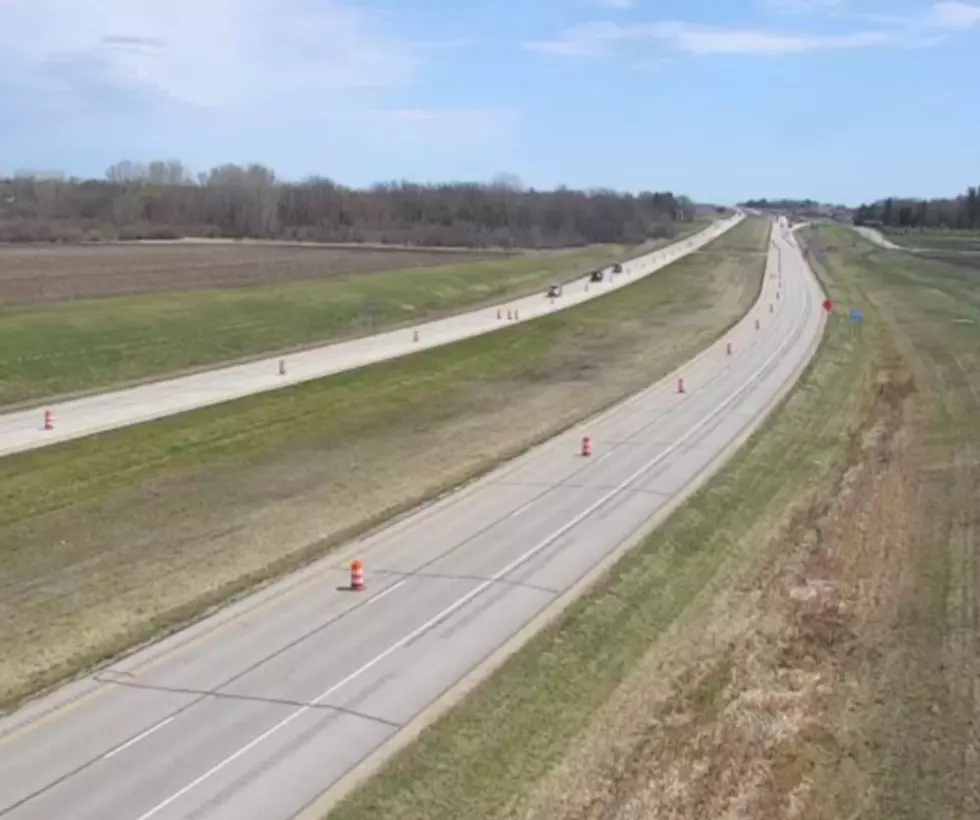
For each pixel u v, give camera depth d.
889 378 58.09
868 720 20.02
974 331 75.19
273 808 16.05
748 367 61.47
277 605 24.28
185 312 70.00
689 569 27.67
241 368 56.00
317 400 48.16
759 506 34.00
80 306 68.88
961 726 19.72
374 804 16.23
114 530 29.89
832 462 40.16
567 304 91.62
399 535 29.62
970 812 16.92
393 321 77.88
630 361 63.44
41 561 27.28
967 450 41.38
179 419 42.94
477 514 31.75
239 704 19.39
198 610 23.95
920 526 32.16
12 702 19.47
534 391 53.53
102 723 18.66
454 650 21.81
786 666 22.42
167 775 16.95
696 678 21.47
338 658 21.41
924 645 23.48
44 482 34.06
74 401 46.41
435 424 45.06
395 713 19.06
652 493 34.25
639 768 17.77
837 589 26.98
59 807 16.05
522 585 25.69
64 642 22.16
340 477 36.03
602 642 22.66
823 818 16.67
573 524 30.77
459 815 16.11
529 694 20.00
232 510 32.00
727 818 16.45
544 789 16.95
